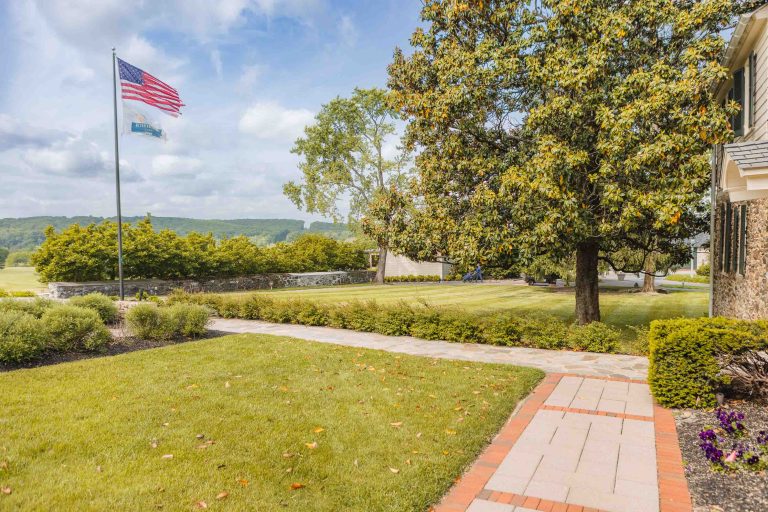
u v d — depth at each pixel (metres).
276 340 9.95
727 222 10.25
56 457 4.08
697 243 18.33
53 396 5.78
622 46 9.05
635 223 8.73
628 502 3.47
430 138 11.41
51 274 22.52
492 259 10.21
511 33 9.98
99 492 3.48
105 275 24.38
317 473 3.90
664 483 3.76
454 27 10.94
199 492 3.52
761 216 7.91
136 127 15.74
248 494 3.52
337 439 4.61
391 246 12.26
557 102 8.73
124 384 6.38
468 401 5.82
